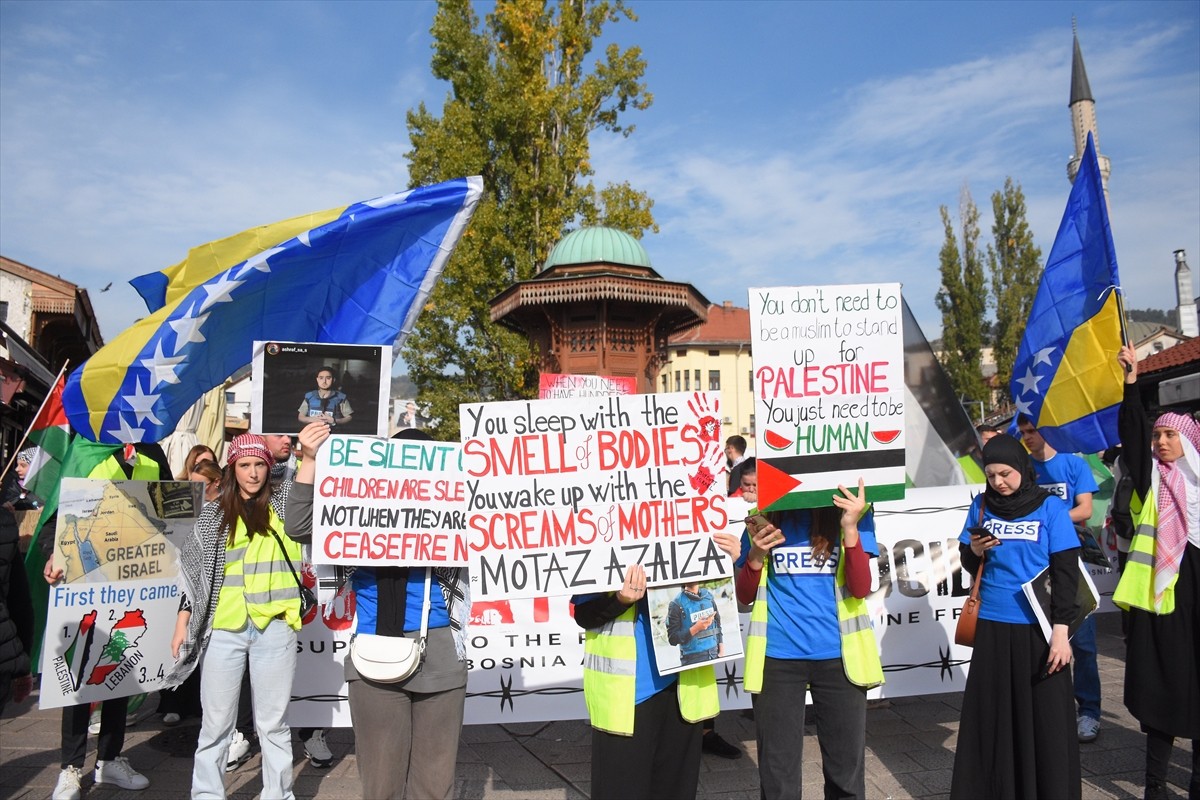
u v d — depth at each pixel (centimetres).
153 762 520
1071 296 517
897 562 572
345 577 372
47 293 2872
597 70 2297
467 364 2261
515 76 2194
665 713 340
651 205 2342
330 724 512
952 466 712
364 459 355
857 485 372
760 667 367
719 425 354
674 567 344
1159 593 409
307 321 517
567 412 355
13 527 409
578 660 548
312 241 482
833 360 379
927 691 562
